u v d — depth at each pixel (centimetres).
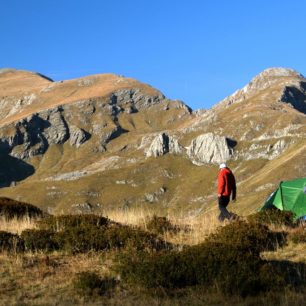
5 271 1280
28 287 1191
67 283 1205
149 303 1084
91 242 1442
